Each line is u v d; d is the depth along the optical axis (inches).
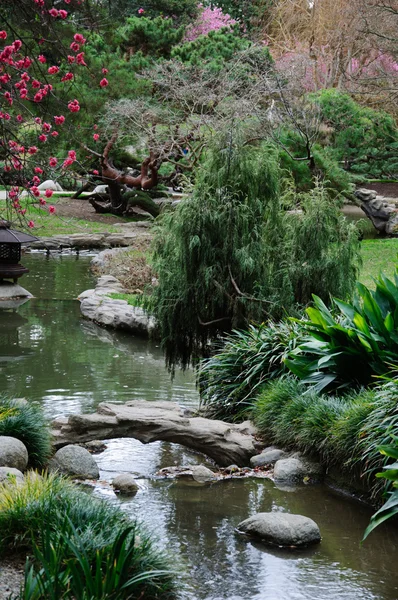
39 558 145.0
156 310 339.9
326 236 341.4
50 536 160.1
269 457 266.5
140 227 1008.2
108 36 879.1
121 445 286.8
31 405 268.5
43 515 171.5
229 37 1050.7
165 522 211.9
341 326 274.5
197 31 1363.2
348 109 1051.3
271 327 315.6
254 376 305.0
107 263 745.0
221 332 336.2
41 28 241.8
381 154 1116.5
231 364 310.5
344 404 259.3
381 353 265.0
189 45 1014.4
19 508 174.6
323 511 226.1
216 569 182.4
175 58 965.2
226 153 333.1
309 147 821.9
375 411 233.1
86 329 514.3
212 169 339.3
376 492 222.5
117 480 239.5
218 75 904.9
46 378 388.2
